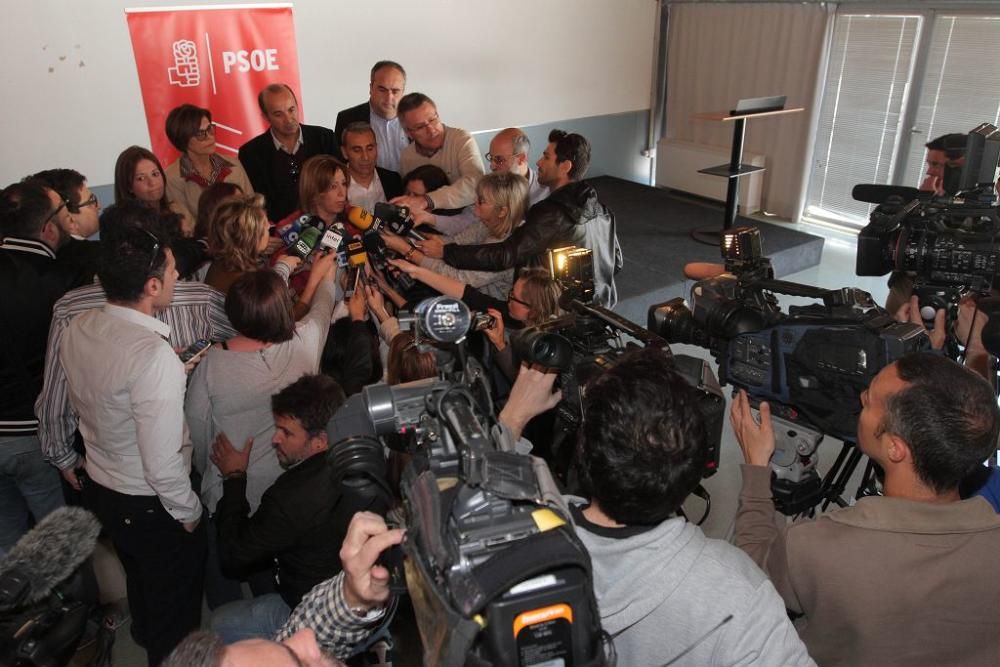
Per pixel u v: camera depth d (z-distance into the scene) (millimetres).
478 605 716
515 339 1376
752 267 1846
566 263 1816
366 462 994
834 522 1196
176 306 2344
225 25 5199
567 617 752
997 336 1645
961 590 1114
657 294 4801
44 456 2289
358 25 5703
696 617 969
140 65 5020
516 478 808
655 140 7844
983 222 1945
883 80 5918
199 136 3725
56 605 935
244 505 1968
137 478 2004
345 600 1030
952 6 5332
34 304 2297
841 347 1567
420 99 3691
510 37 6461
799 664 984
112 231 1865
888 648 1147
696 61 7117
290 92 3896
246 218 2529
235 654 714
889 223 2104
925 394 1175
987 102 5375
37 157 4863
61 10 4676
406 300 2947
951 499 1208
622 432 967
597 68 7133
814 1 6027
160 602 2158
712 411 1358
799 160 6508
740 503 1416
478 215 2934
